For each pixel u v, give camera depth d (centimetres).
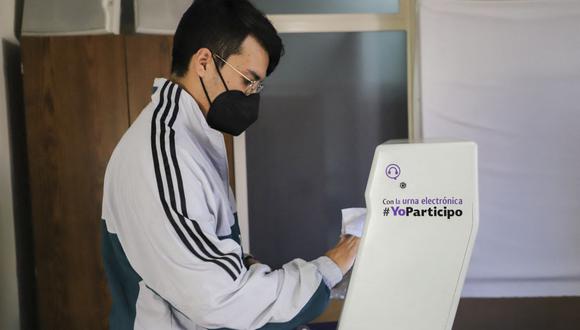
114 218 100
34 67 221
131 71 225
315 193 275
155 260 90
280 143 272
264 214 274
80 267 227
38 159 223
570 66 254
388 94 275
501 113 257
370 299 80
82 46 223
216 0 102
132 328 100
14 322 230
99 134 225
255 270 92
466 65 256
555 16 253
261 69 105
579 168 258
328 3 269
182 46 104
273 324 91
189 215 90
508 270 263
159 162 91
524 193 261
